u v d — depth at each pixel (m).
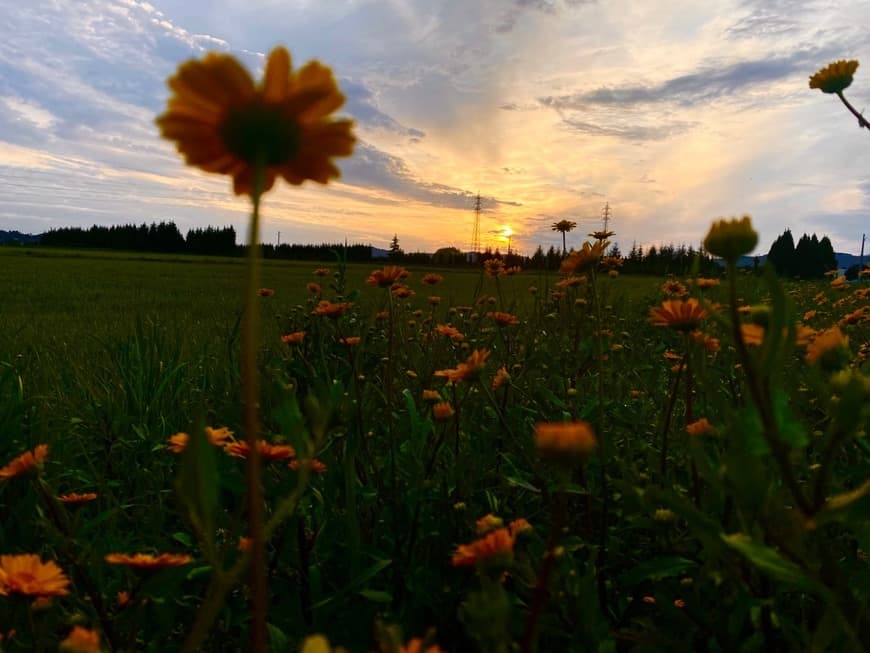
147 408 2.94
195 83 0.54
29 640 1.28
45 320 7.33
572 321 3.73
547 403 2.50
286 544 1.61
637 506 1.37
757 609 1.17
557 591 1.27
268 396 2.37
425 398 2.24
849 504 0.69
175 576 1.10
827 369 0.94
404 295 3.36
